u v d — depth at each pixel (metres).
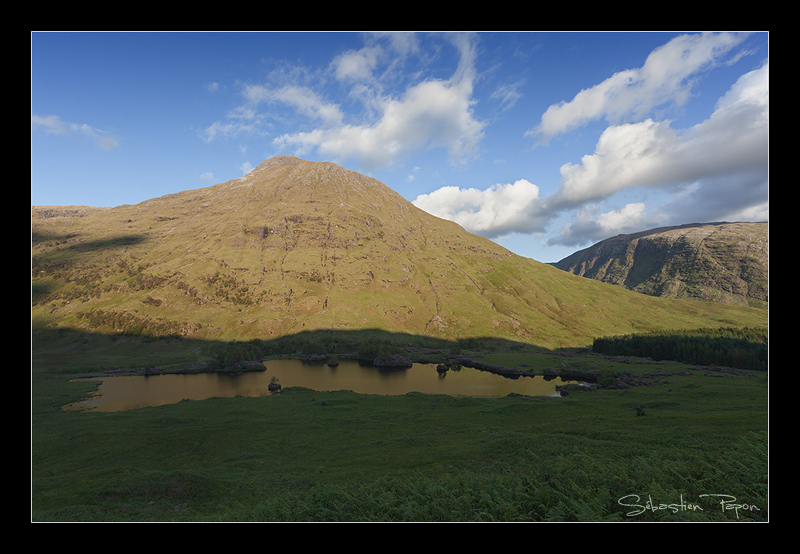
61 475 64.50
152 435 84.38
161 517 42.44
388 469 55.44
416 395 127.56
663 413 85.69
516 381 173.00
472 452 58.97
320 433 86.94
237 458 72.12
